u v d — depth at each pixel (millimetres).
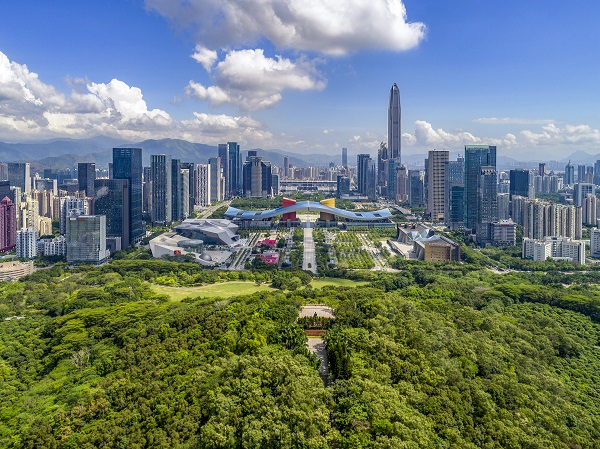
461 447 178875
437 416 191250
